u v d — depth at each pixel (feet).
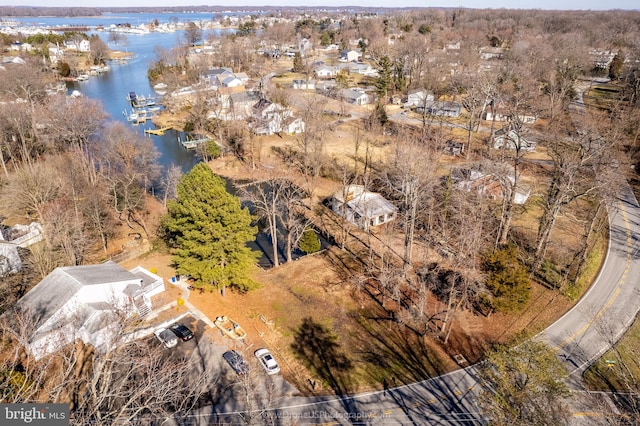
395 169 184.96
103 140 223.92
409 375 102.89
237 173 235.20
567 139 224.12
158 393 76.74
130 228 172.35
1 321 102.58
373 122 265.13
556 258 144.77
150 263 147.84
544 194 185.16
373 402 95.35
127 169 187.93
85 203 161.89
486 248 148.36
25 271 133.39
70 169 180.75
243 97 331.77
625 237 157.07
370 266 144.36
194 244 119.03
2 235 147.33
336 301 128.88
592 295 128.06
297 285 136.56
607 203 152.35
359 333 116.26
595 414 89.81
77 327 95.76
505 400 74.90
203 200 116.37
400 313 122.72
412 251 152.66
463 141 256.73
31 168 167.22
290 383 100.42
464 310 123.85
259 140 276.41
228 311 123.95
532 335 113.70
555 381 76.79
